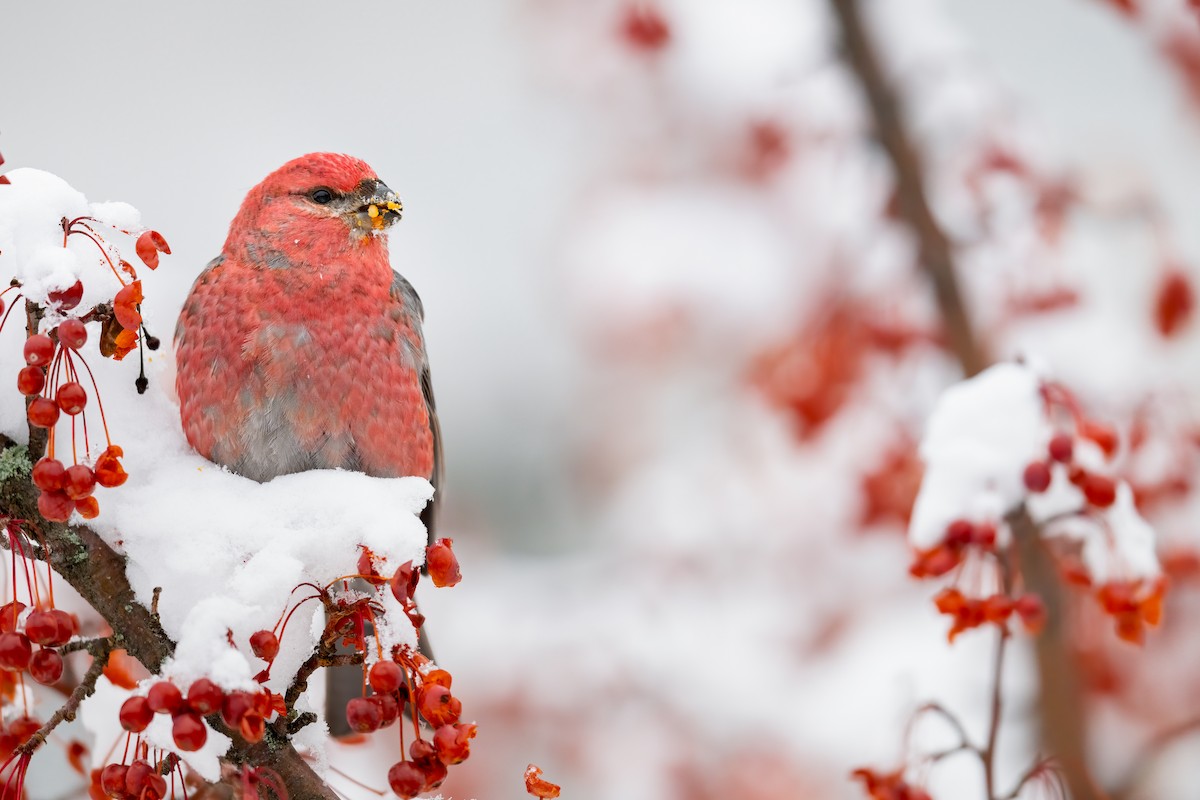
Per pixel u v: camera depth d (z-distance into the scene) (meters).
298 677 4.42
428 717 4.16
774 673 9.93
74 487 4.04
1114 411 7.37
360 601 4.43
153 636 4.38
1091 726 7.97
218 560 4.50
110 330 4.35
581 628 10.27
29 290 4.14
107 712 5.14
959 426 5.54
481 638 10.34
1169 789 8.25
